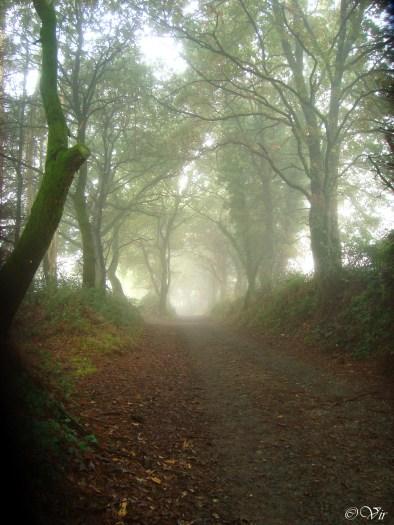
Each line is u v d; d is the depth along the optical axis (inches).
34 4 311.6
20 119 624.1
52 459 149.8
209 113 807.1
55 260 783.7
